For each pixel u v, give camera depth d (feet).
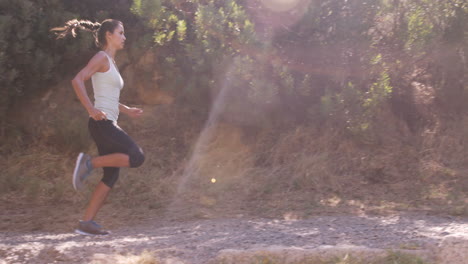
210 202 19.69
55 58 24.31
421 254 11.79
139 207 19.07
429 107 25.58
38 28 24.08
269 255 11.60
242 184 21.49
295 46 23.98
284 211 18.35
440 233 13.80
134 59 26.07
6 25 22.30
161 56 25.52
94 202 14.67
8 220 17.21
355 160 22.81
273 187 21.21
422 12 23.41
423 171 22.02
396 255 11.48
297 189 21.22
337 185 21.40
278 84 23.27
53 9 24.57
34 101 25.50
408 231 14.29
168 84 24.16
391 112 25.40
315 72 24.07
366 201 19.52
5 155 23.79
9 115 25.12
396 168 22.47
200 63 22.53
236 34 22.02
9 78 22.40
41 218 17.47
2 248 12.62
